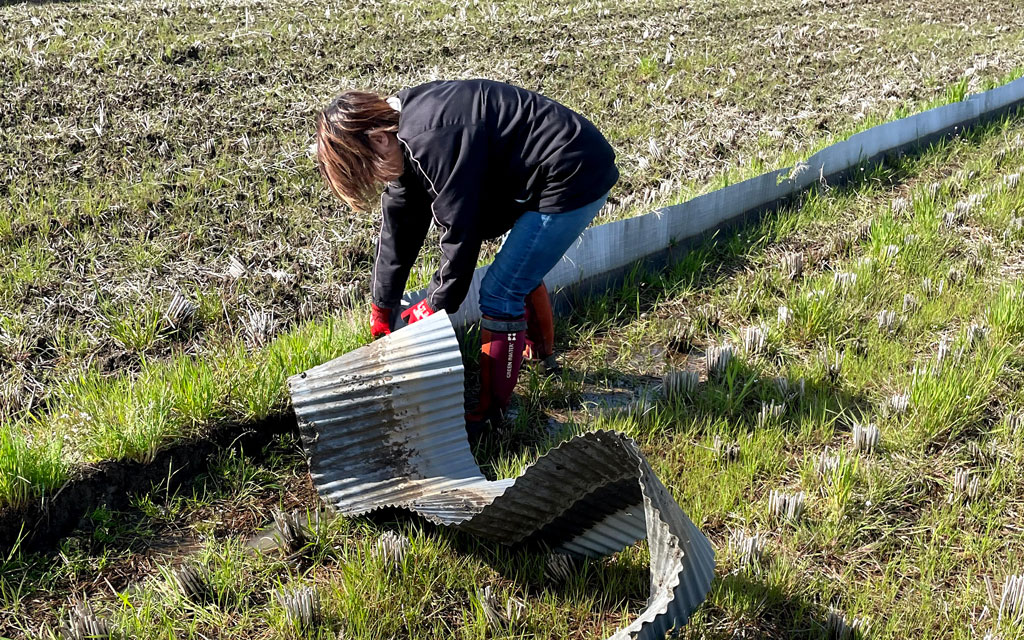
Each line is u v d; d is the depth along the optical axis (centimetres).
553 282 485
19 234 500
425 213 357
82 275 470
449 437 349
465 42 938
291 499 350
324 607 292
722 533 332
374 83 784
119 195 550
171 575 302
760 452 371
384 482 339
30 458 319
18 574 306
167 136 638
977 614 297
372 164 314
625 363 453
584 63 895
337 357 365
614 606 297
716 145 696
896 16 1205
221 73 777
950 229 596
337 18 996
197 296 446
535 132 336
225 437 367
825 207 628
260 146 634
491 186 346
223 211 546
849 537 329
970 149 757
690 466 364
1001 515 343
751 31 1075
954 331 476
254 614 293
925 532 335
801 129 743
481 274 461
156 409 353
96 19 928
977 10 1257
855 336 473
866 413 404
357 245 512
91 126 643
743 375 435
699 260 542
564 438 385
